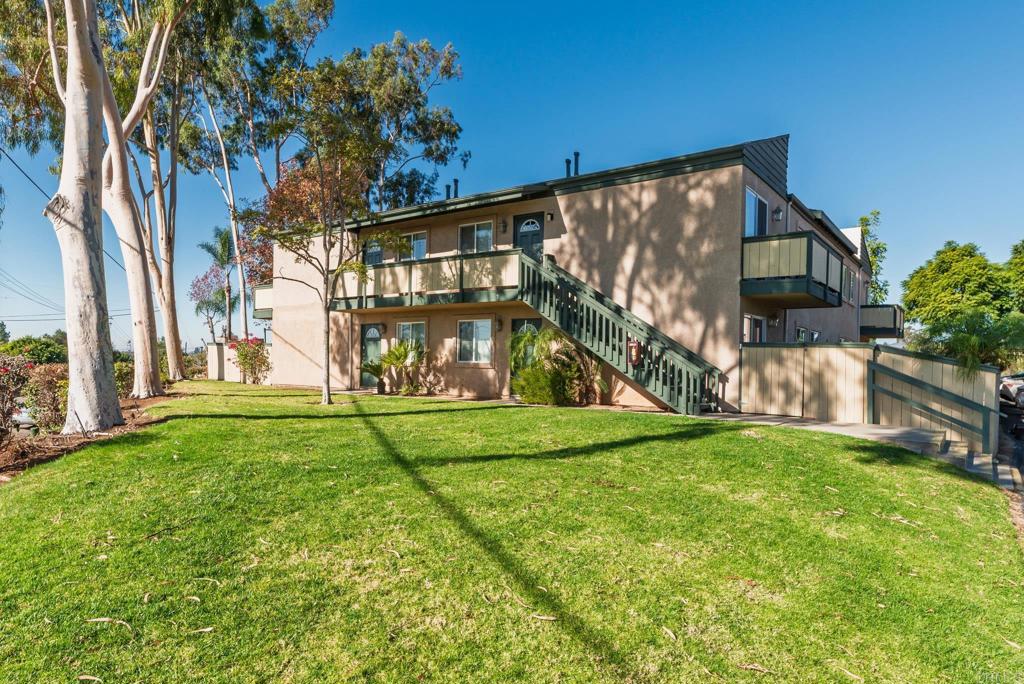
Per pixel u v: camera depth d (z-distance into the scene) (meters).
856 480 5.76
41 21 13.48
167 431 7.34
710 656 2.66
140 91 12.55
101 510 4.29
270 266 25.50
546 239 14.27
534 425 8.53
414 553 3.66
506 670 2.50
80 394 7.57
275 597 3.06
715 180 11.80
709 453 6.61
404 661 2.54
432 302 14.82
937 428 8.87
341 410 10.64
